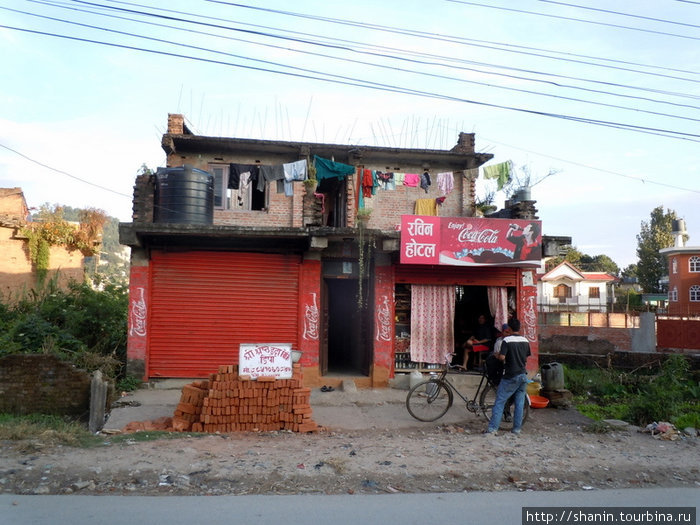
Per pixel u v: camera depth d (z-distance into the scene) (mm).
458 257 12578
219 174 14742
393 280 13391
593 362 18531
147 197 12516
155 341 12578
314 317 13062
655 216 58094
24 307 15305
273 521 5062
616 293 62156
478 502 5820
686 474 7188
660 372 16422
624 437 9211
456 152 15352
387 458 7305
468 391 12922
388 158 15609
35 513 5129
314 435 8672
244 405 8805
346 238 12719
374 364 13141
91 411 8961
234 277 12930
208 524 4934
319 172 14492
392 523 5102
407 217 12391
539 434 9211
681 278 45375
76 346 12406
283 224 14656
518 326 9555
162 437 8133
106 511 5227
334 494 5969
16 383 9953
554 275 59000
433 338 13469
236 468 6641
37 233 19406
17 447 7234
